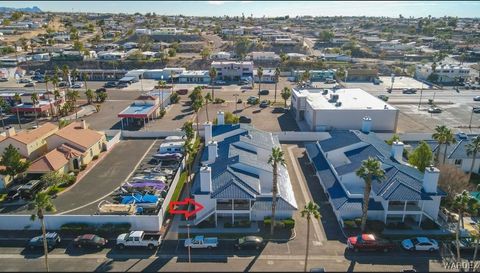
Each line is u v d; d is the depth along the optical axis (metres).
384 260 51.81
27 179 73.12
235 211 59.28
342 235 57.34
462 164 78.12
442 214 61.97
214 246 53.88
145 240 54.12
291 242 55.66
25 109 116.69
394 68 196.50
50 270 49.72
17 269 49.94
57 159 75.62
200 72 176.50
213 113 121.56
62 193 69.62
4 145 80.56
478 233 52.19
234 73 173.50
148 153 89.19
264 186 65.69
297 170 79.06
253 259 51.94
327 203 66.06
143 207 62.88
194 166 80.88
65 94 135.38
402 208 59.06
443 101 140.00
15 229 59.22
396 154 69.62
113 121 113.69
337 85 165.00
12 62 196.75
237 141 75.50
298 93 117.94
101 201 66.62
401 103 136.88
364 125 84.44
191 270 49.50
